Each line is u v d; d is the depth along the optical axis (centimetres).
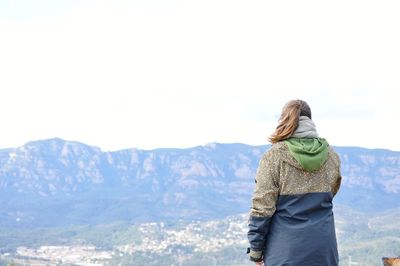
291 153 388
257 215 392
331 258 390
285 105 406
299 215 388
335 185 407
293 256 384
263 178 393
